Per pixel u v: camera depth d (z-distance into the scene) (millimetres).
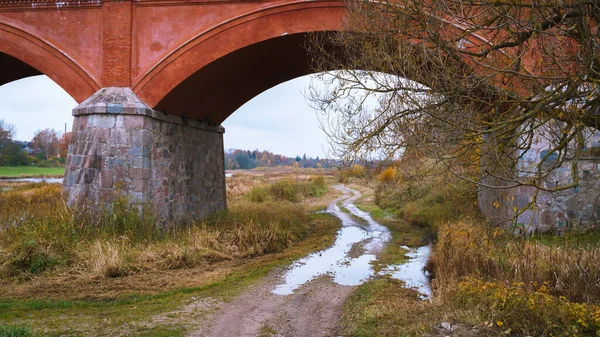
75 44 12742
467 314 5363
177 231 12320
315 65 14281
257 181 42469
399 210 19656
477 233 8328
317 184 35438
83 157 11812
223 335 5746
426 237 14016
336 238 14188
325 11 11297
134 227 10898
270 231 12344
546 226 10594
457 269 7547
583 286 6145
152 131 12234
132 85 12352
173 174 13258
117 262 8820
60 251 9344
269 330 5988
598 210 10352
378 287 8195
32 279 8305
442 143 5594
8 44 13148
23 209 11703
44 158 90938
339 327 6102
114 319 6258
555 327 4922
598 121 5668
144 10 12359
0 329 5078
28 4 12930
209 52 12070
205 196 15641
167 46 12258
